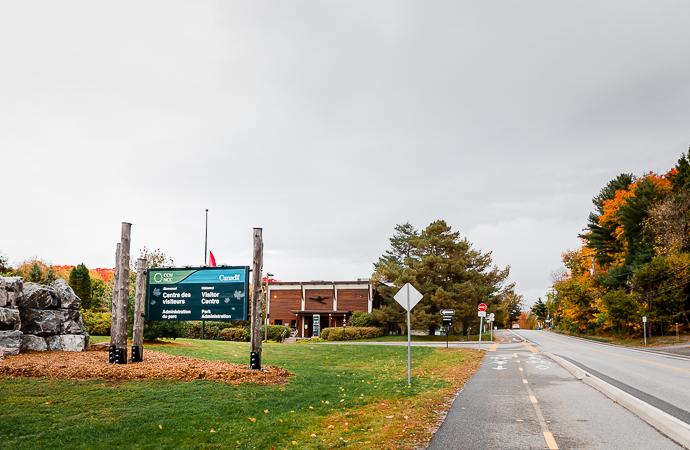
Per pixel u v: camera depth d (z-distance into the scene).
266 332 54.88
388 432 8.13
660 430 8.40
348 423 8.91
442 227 61.12
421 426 8.70
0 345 15.22
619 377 16.73
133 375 12.90
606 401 11.68
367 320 60.00
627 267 57.91
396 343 45.31
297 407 10.43
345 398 11.82
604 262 70.56
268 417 9.30
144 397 10.61
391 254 90.56
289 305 66.44
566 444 7.41
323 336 55.31
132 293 27.38
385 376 17.69
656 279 51.19
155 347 22.72
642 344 46.47
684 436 7.41
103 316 31.78
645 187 59.81
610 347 41.28
